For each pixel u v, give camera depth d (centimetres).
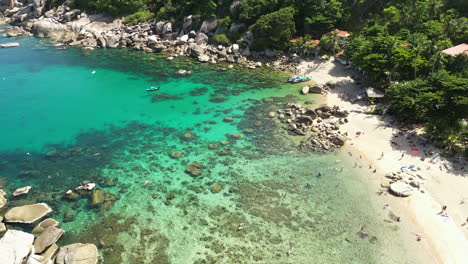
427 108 5403
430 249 3597
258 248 3628
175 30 11144
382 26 8781
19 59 9819
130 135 5916
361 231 3834
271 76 8494
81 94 7581
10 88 7819
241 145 5544
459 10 9269
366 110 6506
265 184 4622
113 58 10031
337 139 5478
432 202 4212
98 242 3691
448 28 8244
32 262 3284
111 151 5428
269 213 4112
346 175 4788
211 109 6819
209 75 8644
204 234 3803
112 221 3969
